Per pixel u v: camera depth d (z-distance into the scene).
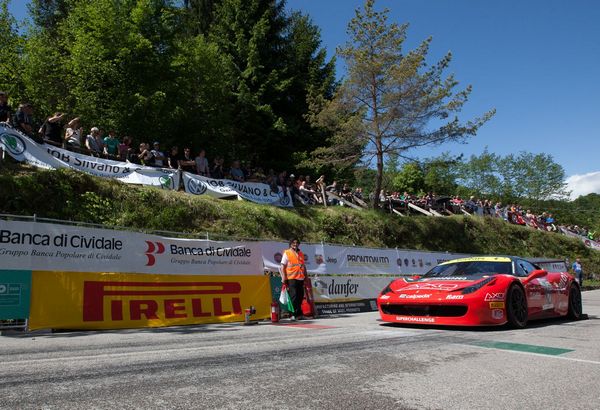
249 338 5.72
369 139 21.56
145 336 6.00
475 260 7.97
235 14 26.02
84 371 3.63
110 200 11.08
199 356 4.32
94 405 2.71
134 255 7.78
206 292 8.49
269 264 9.99
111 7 17.80
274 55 26.81
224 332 6.52
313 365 3.93
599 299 16.41
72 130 11.89
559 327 7.08
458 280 6.95
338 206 18.94
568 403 2.94
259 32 24.94
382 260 13.07
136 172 12.45
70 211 10.15
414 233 20.66
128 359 4.16
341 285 11.17
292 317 9.00
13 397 2.86
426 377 3.54
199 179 13.96
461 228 24.20
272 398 2.91
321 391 3.09
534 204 63.94
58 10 26.86
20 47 19.14
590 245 38.66
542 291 7.52
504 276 6.89
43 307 6.56
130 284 7.57
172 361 4.07
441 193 61.53
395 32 20.66
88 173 11.37
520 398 3.02
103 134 16.91
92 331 6.79
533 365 4.05
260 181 17.30
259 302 9.18
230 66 24.81
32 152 10.47
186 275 8.38
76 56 17.34
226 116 22.81
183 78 20.83
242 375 3.53
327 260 11.41
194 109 21.77
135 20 18.45
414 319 6.75
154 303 7.74
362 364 3.99
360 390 3.13
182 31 22.42
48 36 21.14
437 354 4.51
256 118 24.27
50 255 6.84
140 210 11.41
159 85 18.67
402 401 2.90
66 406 2.68
